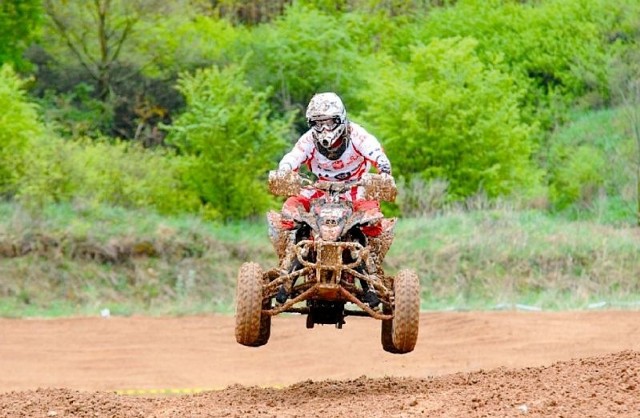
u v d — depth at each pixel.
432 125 69.06
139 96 88.50
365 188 23.08
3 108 66.44
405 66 81.50
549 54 95.38
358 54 89.31
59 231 58.06
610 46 90.31
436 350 40.94
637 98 76.00
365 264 22.97
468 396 22.14
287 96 83.44
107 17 88.12
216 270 58.06
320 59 83.50
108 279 56.31
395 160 69.38
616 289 56.31
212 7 107.38
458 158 68.81
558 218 69.44
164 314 50.69
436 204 67.00
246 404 23.58
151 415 22.12
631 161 73.69
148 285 56.31
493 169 66.88
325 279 22.50
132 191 65.94
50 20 89.12
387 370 37.72
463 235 61.00
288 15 88.12
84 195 63.69
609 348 39.19
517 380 23.97
